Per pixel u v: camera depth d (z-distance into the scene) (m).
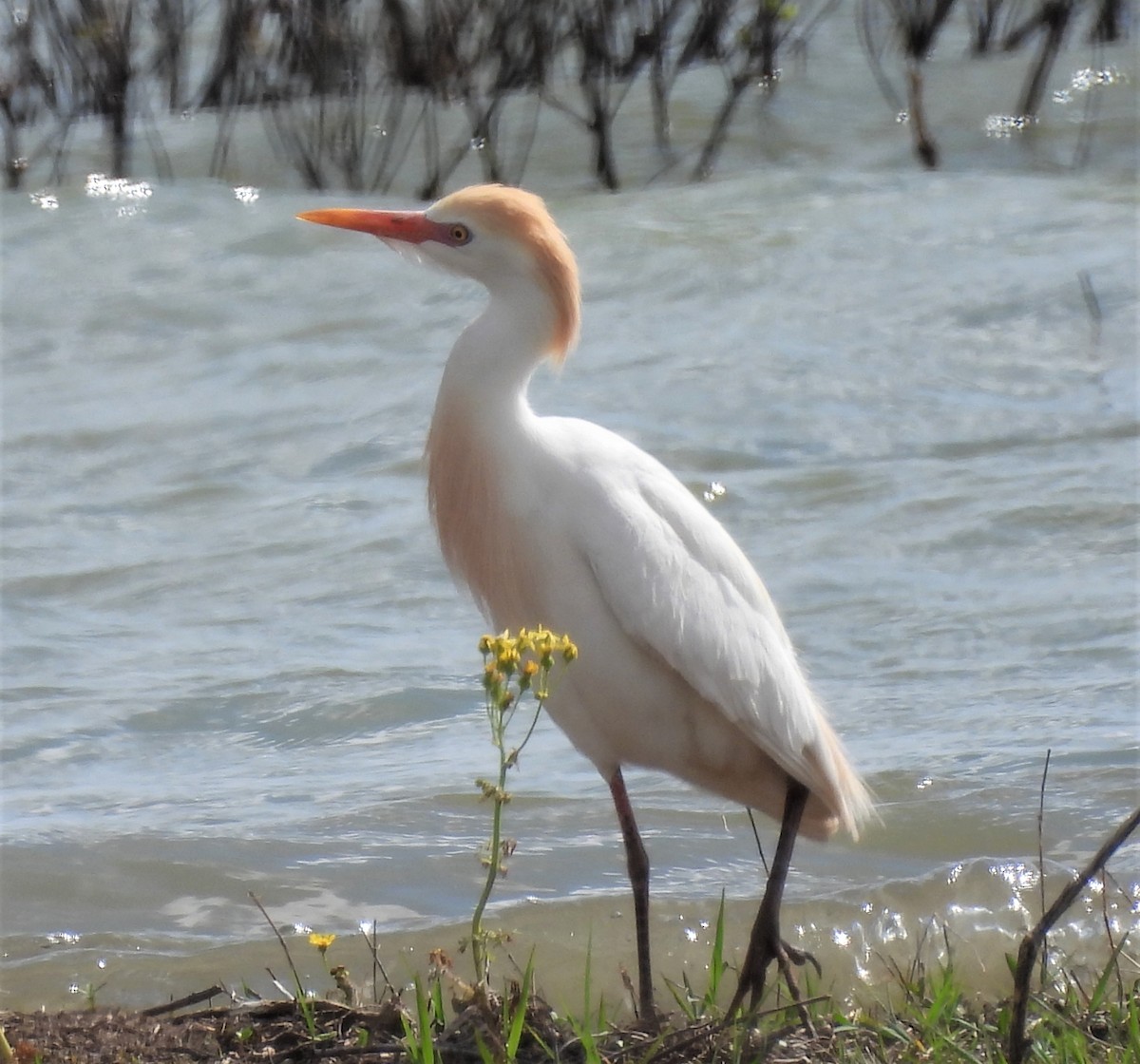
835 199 19.86
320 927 7.84
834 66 24.47
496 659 5.30
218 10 27.11
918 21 24.38
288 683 10.74
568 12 23.58
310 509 13.46
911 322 16.31
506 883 8.26
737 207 19.70
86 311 17.61
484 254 6.96
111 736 10.16
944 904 7.76
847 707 10.16
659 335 16.34
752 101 23.25
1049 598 11.46
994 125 22.36
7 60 24.38
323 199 21.06
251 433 14.95
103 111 22.94
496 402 6.95
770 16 23.11
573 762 9.70
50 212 20.45
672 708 7.00
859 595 11.67
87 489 14.02
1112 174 20.58
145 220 20.16
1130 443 13.80
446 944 7.57
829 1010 6.54
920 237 18.42
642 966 6.79
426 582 12.28
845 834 8.55
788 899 7.91
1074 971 7.10
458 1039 6.00
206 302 17.77
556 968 7.45
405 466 14.14
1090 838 8.36
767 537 12.64
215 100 24.20
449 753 9.82
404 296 17.77
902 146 21.94
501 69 23.34
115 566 12.63
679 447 14.05
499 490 6.91
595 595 6.83
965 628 11.14
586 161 21.97
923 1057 5.77
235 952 7.57
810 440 14.16
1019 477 13.30
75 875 8.36
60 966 7.47
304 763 9.80
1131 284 16.64
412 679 10.77
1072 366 15.31
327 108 23.45
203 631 11.62
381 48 24.14
